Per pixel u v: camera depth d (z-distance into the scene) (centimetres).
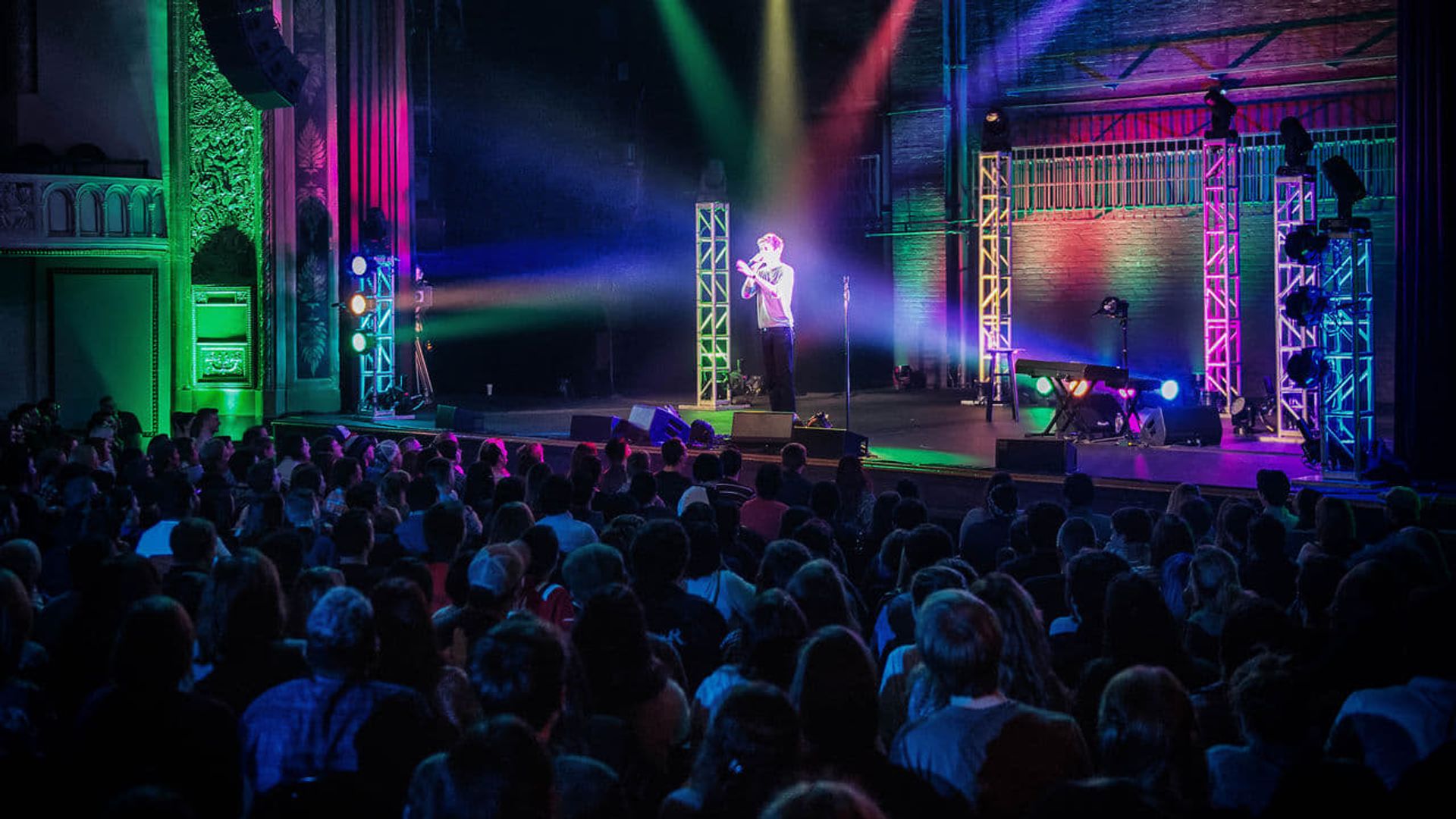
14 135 2081
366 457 1236
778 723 311
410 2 2703
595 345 2972
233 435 2164
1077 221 2694
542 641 362
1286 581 702
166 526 809
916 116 2794
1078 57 2677
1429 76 1321
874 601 741
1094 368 1875
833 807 235
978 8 2747
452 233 3080
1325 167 1391
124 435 1641
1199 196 2575
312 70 2209
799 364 2947
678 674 482
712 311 2516
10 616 431
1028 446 1459
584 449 1016
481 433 1947
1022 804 349
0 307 2095
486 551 532
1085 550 575
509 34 3034
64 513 873
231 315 2169
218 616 438
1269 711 368
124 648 362
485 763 282
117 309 2159
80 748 356
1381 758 405
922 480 1516
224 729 364
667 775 418
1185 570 647
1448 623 412
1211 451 1736
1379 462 1346
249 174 2148
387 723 387
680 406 2527
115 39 2155
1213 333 2561
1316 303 1384
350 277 2289
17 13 2083
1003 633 403
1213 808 339
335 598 399
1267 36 2506
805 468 1602
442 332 3094
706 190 2508
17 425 1566
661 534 566
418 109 2972
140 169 2158
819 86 2881
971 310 2772
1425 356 1340
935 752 357
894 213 2834
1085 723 455
